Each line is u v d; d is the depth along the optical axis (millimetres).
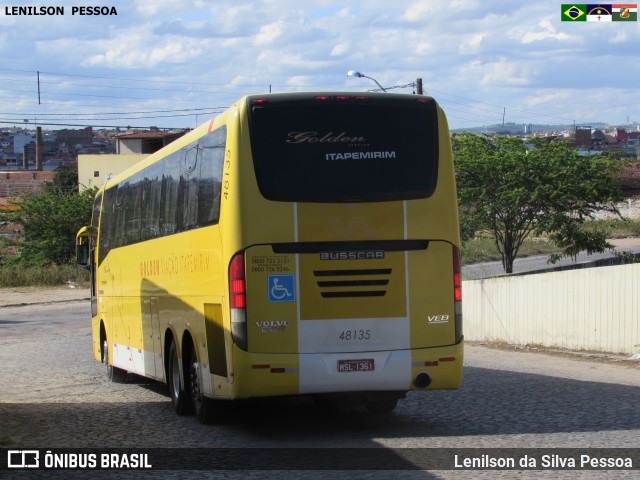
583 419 10648
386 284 9781
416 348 9836
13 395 14844
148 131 106625
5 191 106312
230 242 9633
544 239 62406
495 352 19703
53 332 29656
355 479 7660
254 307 9531
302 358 9547
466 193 28484
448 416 11234
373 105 9961
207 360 10555
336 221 9703
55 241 59000
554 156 28375
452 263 10008
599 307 18188
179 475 8039
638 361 16703
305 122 9812
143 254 14164
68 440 10086
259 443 9680
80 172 89438
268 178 9672
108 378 17312
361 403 11656
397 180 9906
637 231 61562
